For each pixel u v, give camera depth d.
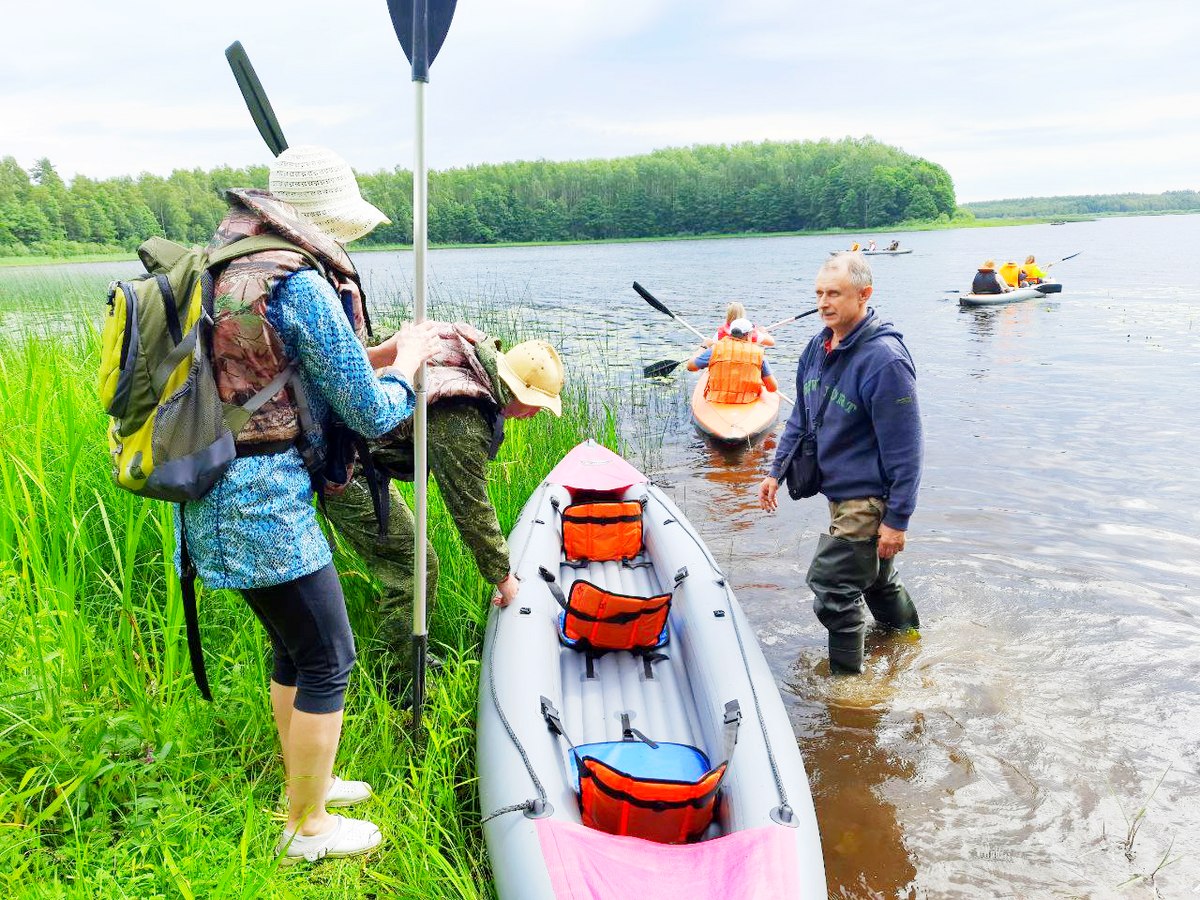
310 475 2.00
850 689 3.37
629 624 3.15
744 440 7.09
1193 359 9.84
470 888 2.10
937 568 4.40
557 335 12.73
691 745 2.75
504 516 4.41
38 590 2.45
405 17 2.39
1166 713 3.17
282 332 1.79
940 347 11.27
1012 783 2.83
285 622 1.94
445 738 2.66
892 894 2.37
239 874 1.86
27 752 2.14
